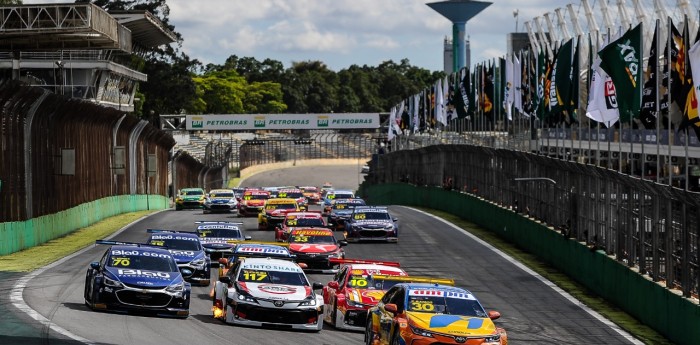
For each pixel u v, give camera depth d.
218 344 67.25
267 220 178.00
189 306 85.06
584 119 194.88
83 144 184.50
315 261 118.50
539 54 155.75
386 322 65.00
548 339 84.38
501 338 61.50
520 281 119.62
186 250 103.19
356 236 154.62
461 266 131.00
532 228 147.38
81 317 73.56
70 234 164.50
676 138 141.88
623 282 101.81
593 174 115.25
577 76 138.12
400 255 140.25
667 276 88.81
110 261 79.69
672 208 88.31
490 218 180.12
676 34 100.69
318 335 77.62
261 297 78.00
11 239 129.25
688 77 91.19
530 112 170.12
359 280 84.38
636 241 100.31
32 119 141.12
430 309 63.56
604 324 93.19
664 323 87.94
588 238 118.31
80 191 180.88
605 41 117.44
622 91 108.31
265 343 70.12
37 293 88.00
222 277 80.75
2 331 64.94
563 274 126.62
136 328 70.62
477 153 198.25
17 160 131.88
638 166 171.50
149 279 77.81
